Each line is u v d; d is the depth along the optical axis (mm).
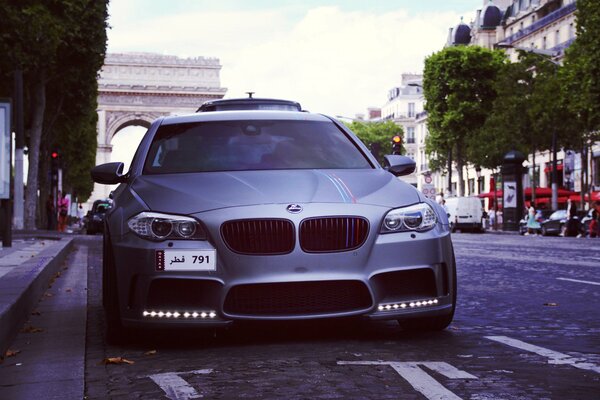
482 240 38844
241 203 6832
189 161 7930
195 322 6707
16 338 7961
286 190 6973
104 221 7945
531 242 35062
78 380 5848
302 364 6062
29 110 41250
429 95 75938
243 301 6688
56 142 56969
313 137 8375
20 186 30734
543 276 14688
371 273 6777
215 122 8523
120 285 6988
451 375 5602
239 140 8211
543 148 59438
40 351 7172
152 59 122875
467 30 110500
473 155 67625
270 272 6652
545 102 55406
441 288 7137
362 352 6547
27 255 16859
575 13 41938
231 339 7332
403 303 6906
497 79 66875
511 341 7094
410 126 150375
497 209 72375
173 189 7184
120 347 7184
